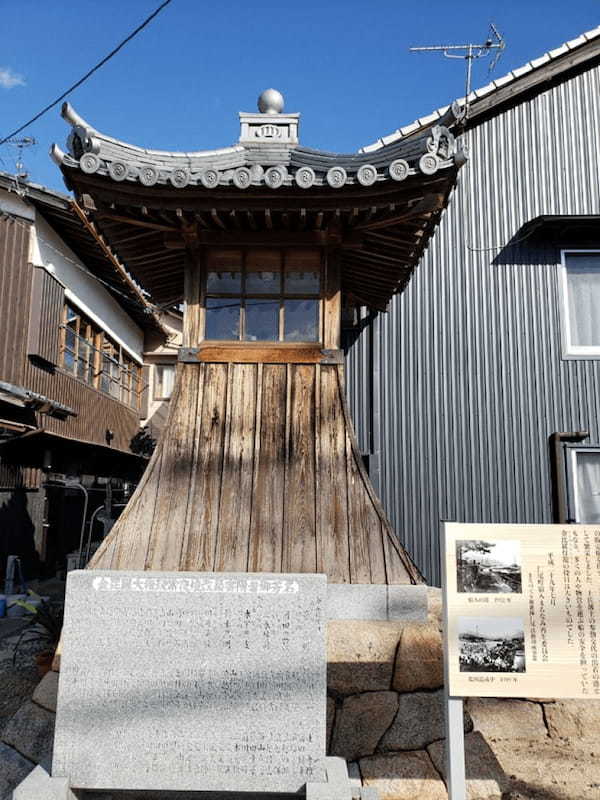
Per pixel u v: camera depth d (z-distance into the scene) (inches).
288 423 209.6
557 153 306.5
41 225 414.6
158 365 707.4
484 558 135.9
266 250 228.5
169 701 130.7
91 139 189.0
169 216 208.5
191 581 136.2
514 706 168.4
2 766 150.8
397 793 144.0
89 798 137.4
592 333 293.1
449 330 295.6
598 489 279.7
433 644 170.1
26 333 392.2
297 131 237.8
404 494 285.1
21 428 343.3
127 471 625.6
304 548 185.5
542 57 306.3
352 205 199.3
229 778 127.5
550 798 142.7
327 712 161.0
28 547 440.1
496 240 300.5
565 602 133.9
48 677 171.5
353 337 300.4
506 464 283.6
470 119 308.5
